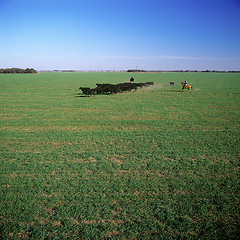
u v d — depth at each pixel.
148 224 4.90
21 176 7.05
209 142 10.45
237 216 5.18
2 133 11.99
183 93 32.38
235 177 6.97
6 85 46.38
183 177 6.97
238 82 60.22
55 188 6.30
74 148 9.63
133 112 18.12
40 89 38.16
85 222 4.98
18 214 5.23
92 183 6.59
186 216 5.19
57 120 15.33
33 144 10.20
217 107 20.58
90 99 26.09
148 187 6.37
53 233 4.66
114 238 4.47
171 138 11.05
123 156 8.70
